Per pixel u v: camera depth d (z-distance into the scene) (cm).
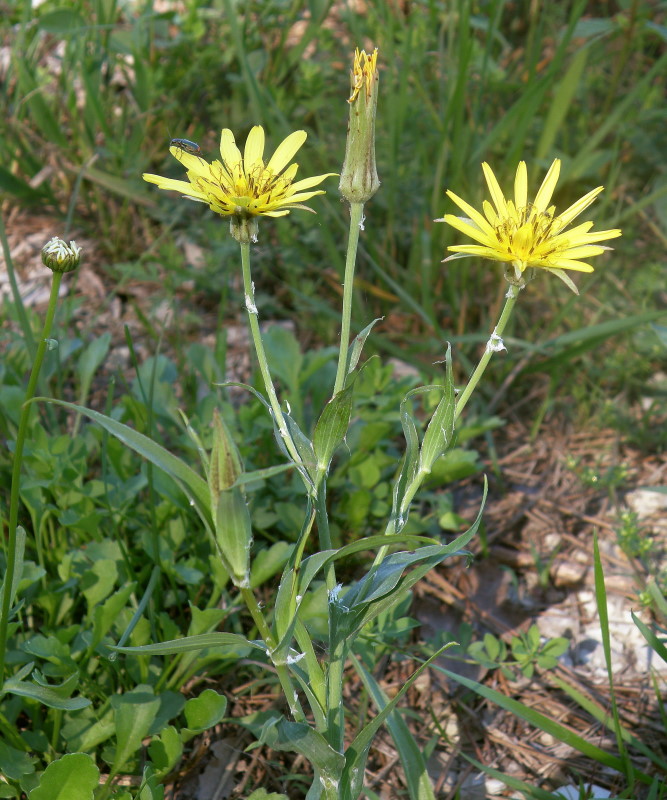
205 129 59
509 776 30
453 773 31
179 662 31
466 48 47
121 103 62
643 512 42
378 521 39
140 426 36
